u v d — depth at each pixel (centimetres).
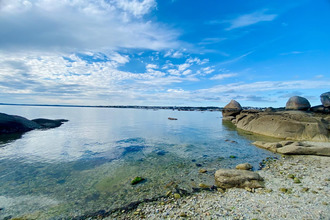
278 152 1641
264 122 2775
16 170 1230
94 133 2841
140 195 889
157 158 1511
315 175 1039
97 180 1076
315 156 1438
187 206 766
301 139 2070
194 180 1060
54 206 801
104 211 758
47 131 3017
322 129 2033
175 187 969
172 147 1897
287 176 1054
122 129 3356
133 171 1220
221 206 749
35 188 971
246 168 1195
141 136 2573
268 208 711
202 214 695
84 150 1762
